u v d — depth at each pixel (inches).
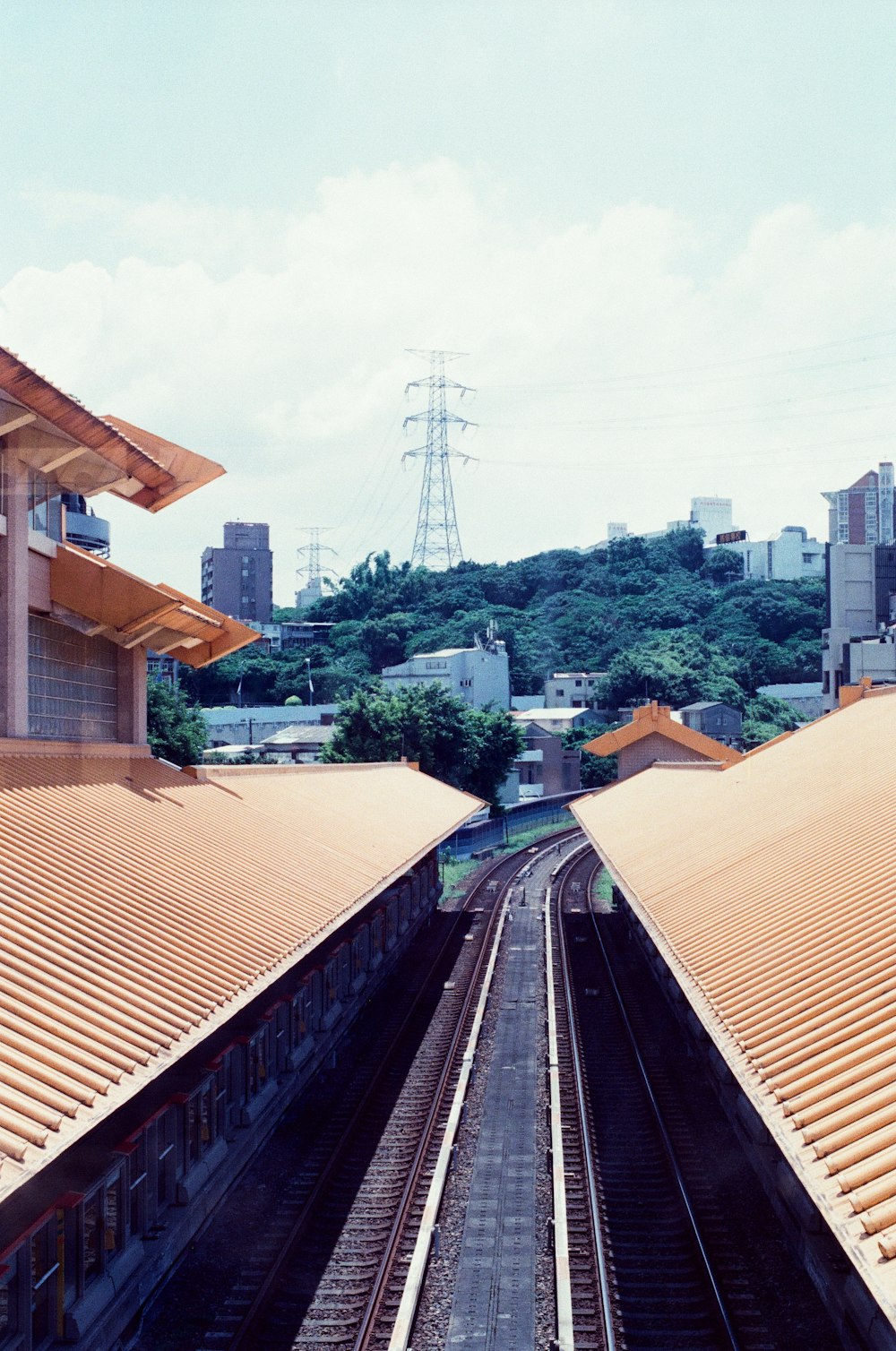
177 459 645.9
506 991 907.4
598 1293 402.9
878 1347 303.0
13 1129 257.9
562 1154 523.2
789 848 579.2
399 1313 377.1
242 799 751.1
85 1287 333.7
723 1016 387.5
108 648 712.4
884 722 804.6
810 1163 269.0
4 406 474.9
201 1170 432.1
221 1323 378.0
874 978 357.1
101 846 486.0
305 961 641.6
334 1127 580.7
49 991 336.5
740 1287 401.4
